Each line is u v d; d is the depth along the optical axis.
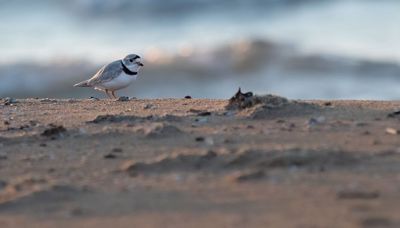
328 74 35.53
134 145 12.26
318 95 32.84
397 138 11.95
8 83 36.69
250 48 39.34
